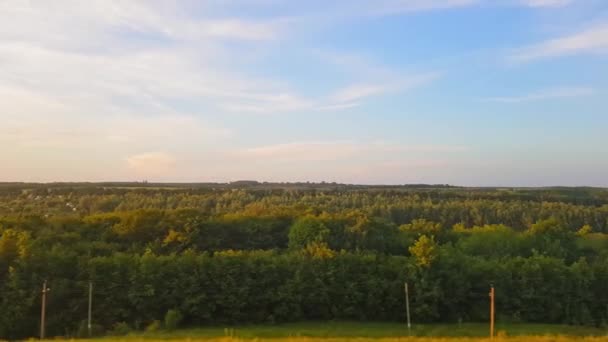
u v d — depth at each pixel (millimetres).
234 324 69125
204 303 68875
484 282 74188
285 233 95438
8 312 62375
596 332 66562
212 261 71250
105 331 63250
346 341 40625
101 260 68562
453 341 39188
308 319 72312
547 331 65562
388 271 74250
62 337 58969
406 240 92688
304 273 72000
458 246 92812
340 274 72938
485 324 70375
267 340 41688
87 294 65938
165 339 52938
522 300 73688
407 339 41000
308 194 175250
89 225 87188
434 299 71125
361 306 72875
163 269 69000
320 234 86625
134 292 66625
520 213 136750
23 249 67000
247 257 74312
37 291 63812
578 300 73812
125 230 85250
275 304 70875
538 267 74562
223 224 92250
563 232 95375
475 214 137125
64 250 71938
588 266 77875
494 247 91750
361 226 91188
